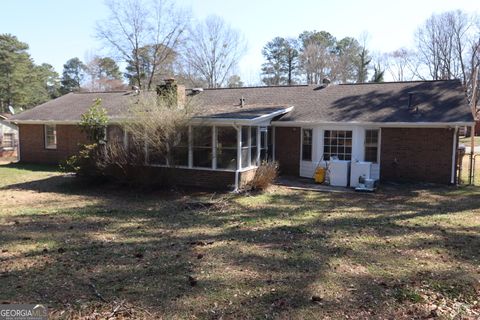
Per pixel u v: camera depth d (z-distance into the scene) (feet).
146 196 40.22
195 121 43.21
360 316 13.98
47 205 35.60
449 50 148.46
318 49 165.99
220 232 26.16
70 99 76.59
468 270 18.57
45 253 21.34
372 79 164.86
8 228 27.07
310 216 31.12
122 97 69.97
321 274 18.01
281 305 14.79
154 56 131.03
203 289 16.31
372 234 25.32
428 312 14.30
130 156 42.65
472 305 14.90
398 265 19.30
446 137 46.39
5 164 67.92
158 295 15.74
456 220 29.40
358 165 45.21
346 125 49.26
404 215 31.22
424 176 47.96
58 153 66.69
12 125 86.38
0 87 176.04
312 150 51.93
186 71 141.69
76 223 28.76
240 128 42.98
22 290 16.20
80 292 16.03
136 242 23.68
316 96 58.34
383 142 49.24
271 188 44.70
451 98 48.73
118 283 16.99
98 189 43.86
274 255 20.89
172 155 43.80
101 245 22.99
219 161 44.34
